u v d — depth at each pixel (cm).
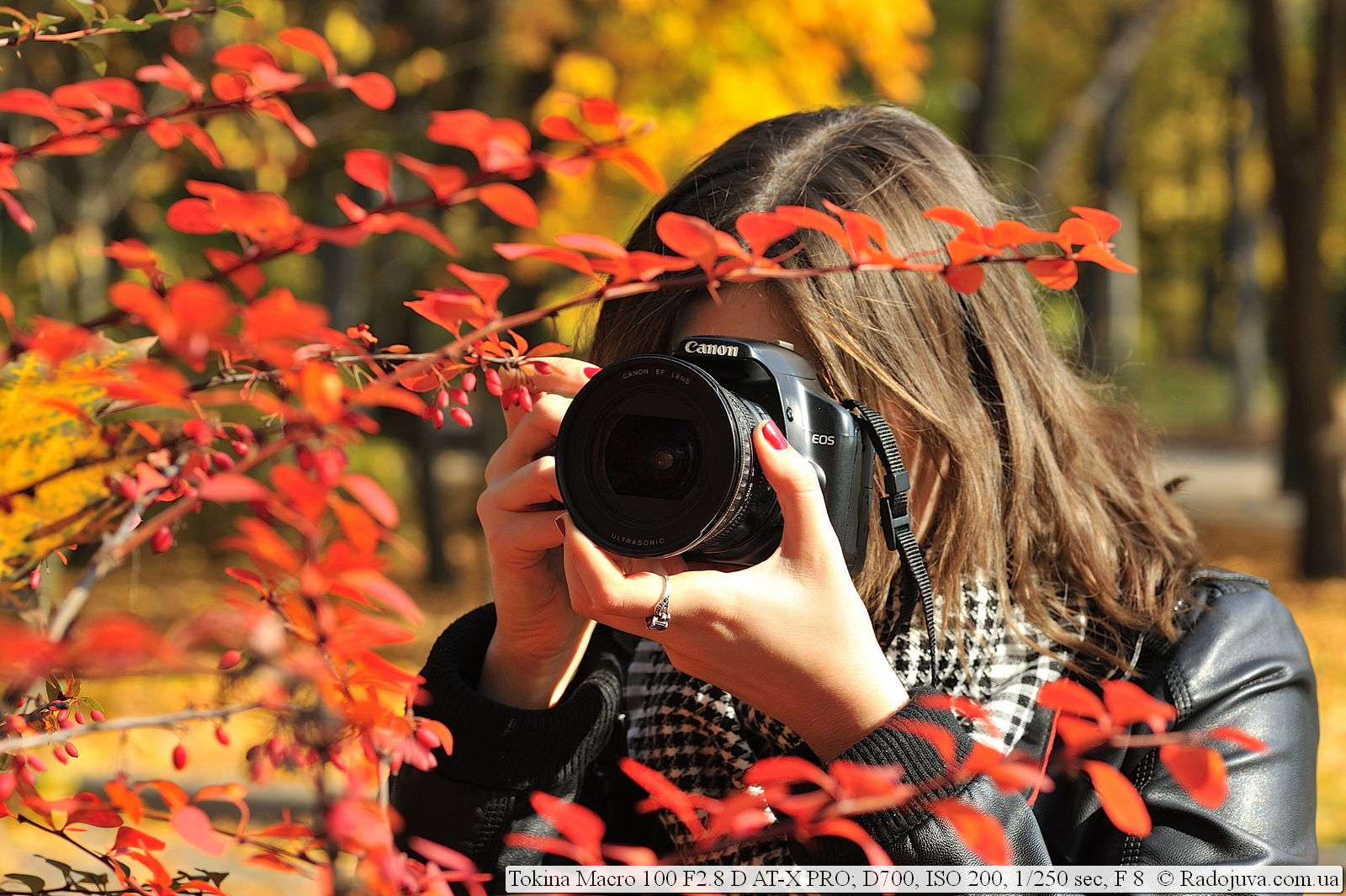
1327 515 1070
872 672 107
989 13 1278
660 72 653
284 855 74
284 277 1020
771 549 114
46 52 401
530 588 131
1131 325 2484
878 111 155
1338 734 651
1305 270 1066
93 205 706
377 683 73
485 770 129
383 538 61
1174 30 2022
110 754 475
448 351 70
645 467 107
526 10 654
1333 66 1038
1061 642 136
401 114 658
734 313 135
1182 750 67
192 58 442
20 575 75
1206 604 143
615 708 140
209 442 77
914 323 136
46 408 75
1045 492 144
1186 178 2755
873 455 128
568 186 555
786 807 73
